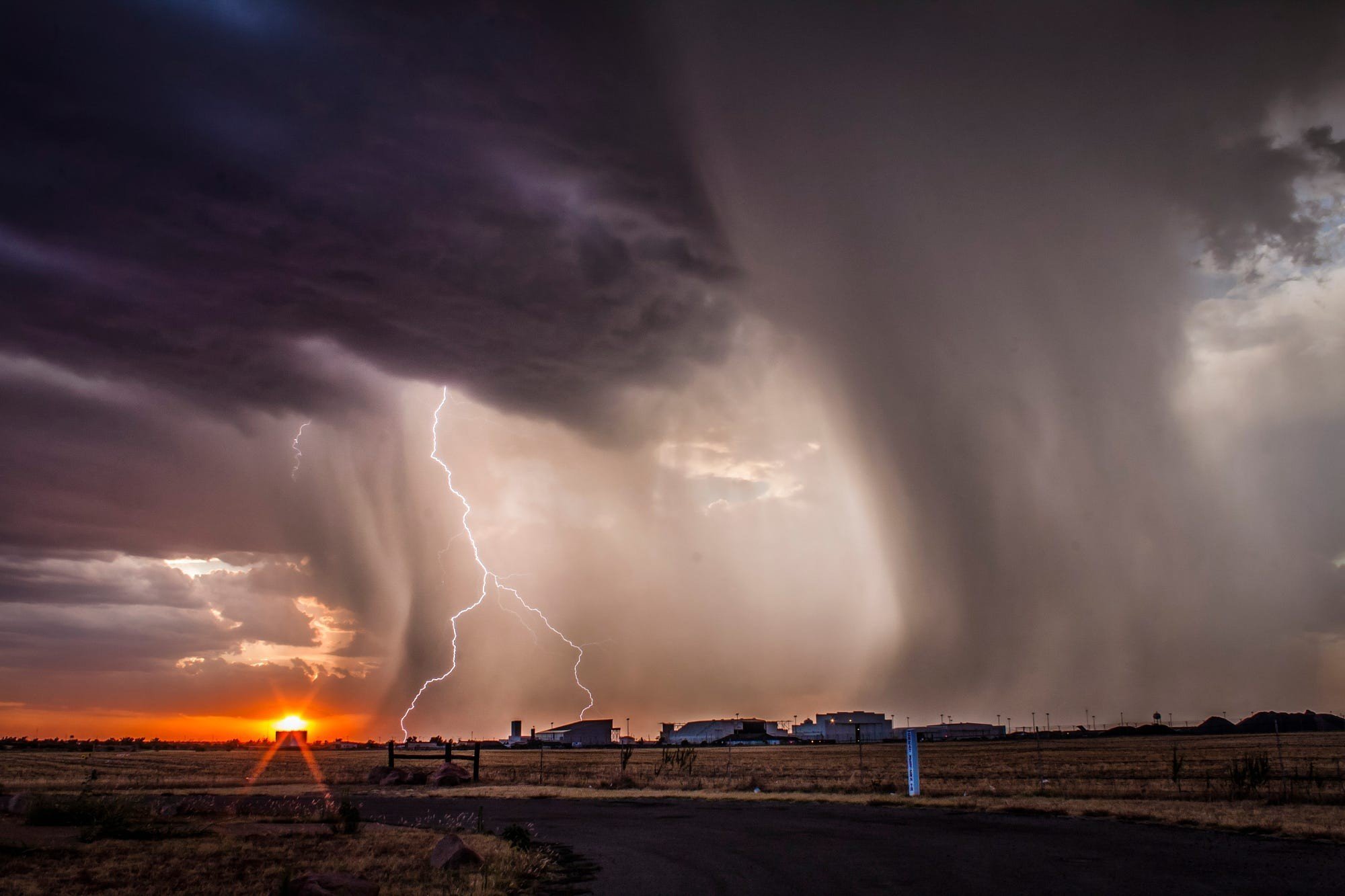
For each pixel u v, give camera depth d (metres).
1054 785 34.12
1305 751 74.31
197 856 17.72
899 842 19.27
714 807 30.00
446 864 16.31
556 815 27.88
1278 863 15.58
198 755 117.00
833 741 182.00
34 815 21.97
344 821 23.05
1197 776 41.59
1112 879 14.06
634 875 15.66
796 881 14.52
